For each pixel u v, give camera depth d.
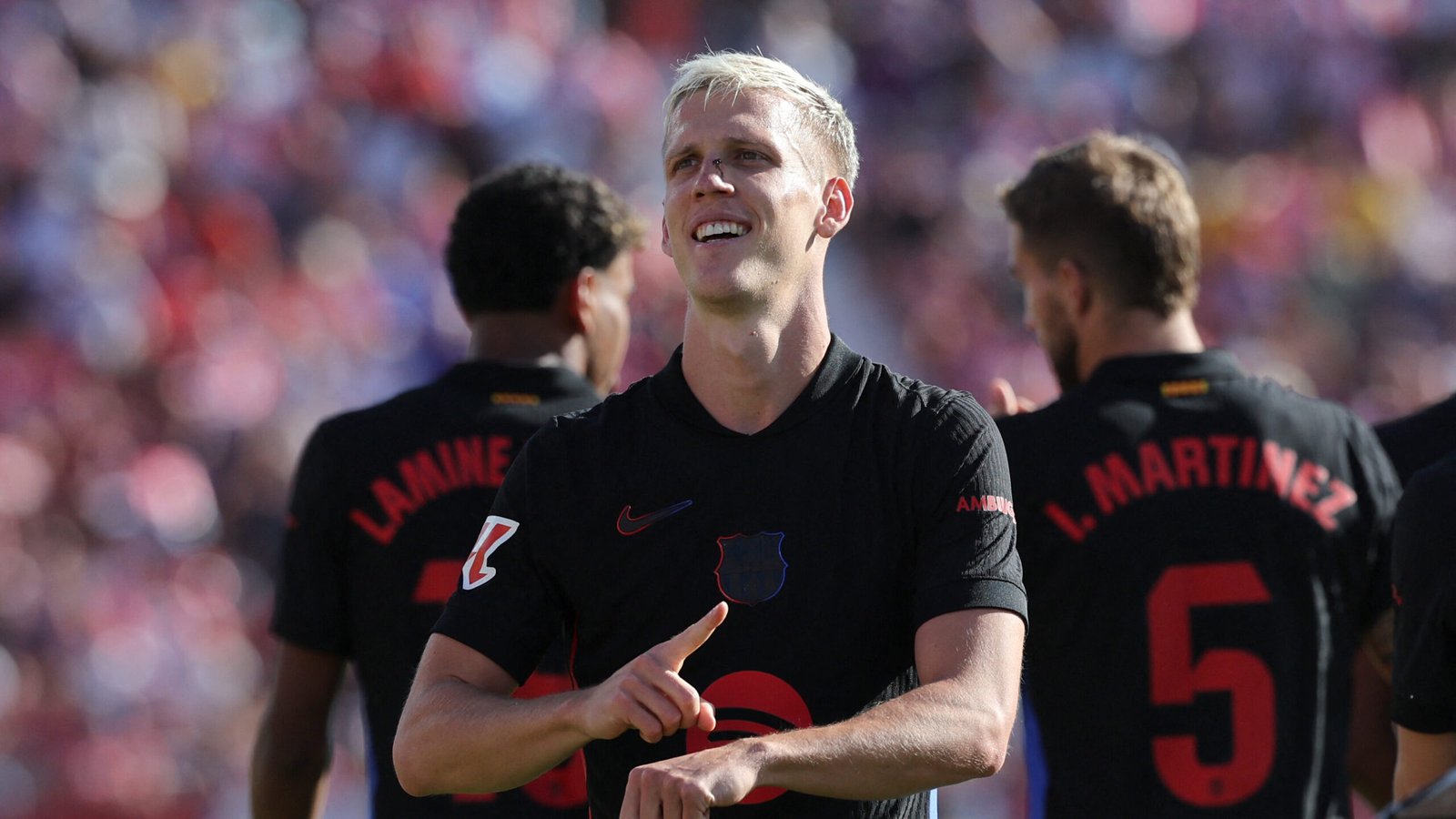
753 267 7.50
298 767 11.18
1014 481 10.48
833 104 7.96
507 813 10.60
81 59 38.09
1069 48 49.75
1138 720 10.10
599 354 11.85
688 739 7.43
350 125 40.88
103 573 31.45
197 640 31.47
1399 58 53.25
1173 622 10.17
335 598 11.02
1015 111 47.81
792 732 6.75
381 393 37.81
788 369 7.69
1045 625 10.37
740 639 7.43
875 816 7.52
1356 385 46.56
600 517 7.62
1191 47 50.78
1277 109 50.84
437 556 10.82
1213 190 48.28
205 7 40.06
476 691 7.25
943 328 42.81
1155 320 11.05
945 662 7.12
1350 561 10.45
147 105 38.16
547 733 6.84
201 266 36.66
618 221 11.87
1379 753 11.66
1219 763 10.03
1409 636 8.70
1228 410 10.53
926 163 45.44
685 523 7.55
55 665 29.56
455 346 39.75
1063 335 11.38
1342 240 48.97
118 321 34.62
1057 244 11.22
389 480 10.92
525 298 11.52
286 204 39.00
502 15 44.00
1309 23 51.94
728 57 7.83
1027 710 10.51
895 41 47.50
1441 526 8.56
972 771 6.85
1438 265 50.22
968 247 44.72
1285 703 10.11
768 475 7.56
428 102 41.88
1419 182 51.41
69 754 28.42
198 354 35.06
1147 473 10.37
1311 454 10.52
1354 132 51.06
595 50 45.25
